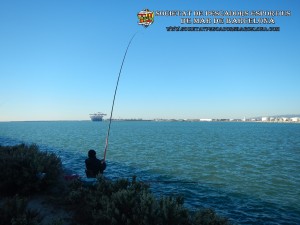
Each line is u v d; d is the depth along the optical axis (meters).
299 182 19.00
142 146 45.84
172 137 72.62
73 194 8.99
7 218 6.54
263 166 25.98
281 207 13.16
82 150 38.69
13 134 83.69
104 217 7.18
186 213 7.38
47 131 109.44
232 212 12.26
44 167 10.65
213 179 19.56
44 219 7.57
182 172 22.14
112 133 94.75
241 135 85.00
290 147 45.97
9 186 9.70
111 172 21.45
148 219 6.72
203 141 58.69
